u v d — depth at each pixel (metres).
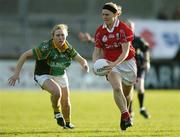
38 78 34.56
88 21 116.81
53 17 128.75
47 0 132.12
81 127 39.81
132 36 33.59
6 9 131.75
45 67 34.59
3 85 96.44
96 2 130.38
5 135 33.81
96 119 48.28
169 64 102.31
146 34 103.56
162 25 104.44
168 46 103.56
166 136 33.91
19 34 110.56
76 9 132.88
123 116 32.19
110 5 33.03
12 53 103.69
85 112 56.41
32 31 112.81
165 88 101.25
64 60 34.41
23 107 61.75
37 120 46.50
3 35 109.50
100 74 32.84
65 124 37.16
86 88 98.25
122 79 35.12
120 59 33.00
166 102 72.62
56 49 33.84
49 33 113.75
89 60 102.88
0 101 70.44
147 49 49.03
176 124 43.44
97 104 68.00
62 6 132.62
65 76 35.56
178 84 101.75
